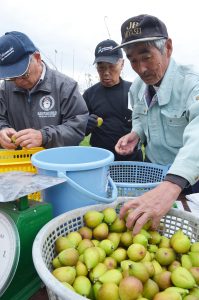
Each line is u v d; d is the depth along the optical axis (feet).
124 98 9.23
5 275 2.61
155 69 4.99
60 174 3.25
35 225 2.97
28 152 5.02
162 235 3.78
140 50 4.65
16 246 2.71
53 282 2.13
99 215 3.47
